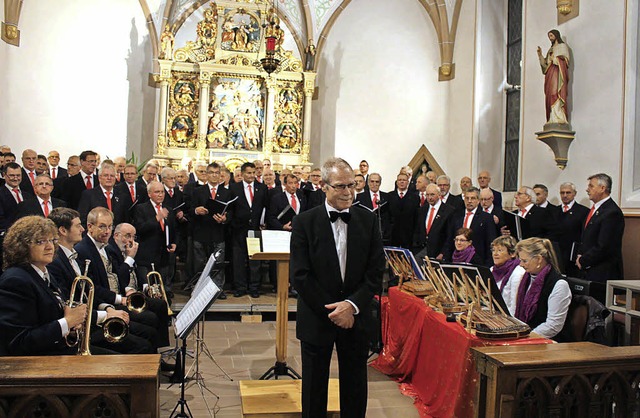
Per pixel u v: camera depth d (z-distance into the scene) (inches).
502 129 380.5
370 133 434.0
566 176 267.0
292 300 260.8
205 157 391.9
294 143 415.5
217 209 253.9
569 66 263.9
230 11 402.6
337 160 112.1
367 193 284.5
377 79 433.7
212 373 170.6
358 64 434.0
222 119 399.9
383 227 276.1
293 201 270.5
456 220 234.7
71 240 142.9
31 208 207.2
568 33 266.7
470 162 383.9
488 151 380.5
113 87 393.1
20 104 358.3
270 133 401.7
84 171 254.4
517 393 93.1
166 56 387.5
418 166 425.7
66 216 141.4
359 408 112.0
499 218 243.8
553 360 93.6
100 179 227.9
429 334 147.6
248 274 275.7
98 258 157.2
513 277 155.0
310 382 109.9
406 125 430.0
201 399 148.3
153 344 153.6
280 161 406.6
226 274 287.7
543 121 286.4
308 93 410.6
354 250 111.2
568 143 264.2
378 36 433.4
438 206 257.4
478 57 378.3
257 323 237.6
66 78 376.2
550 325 137.6
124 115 397.7
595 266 201.3
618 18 235.1
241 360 184.5
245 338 212.5
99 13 386.6
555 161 274.4
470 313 130.3
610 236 197.8
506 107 379.2
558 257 199.2
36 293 106.5
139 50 402.3
